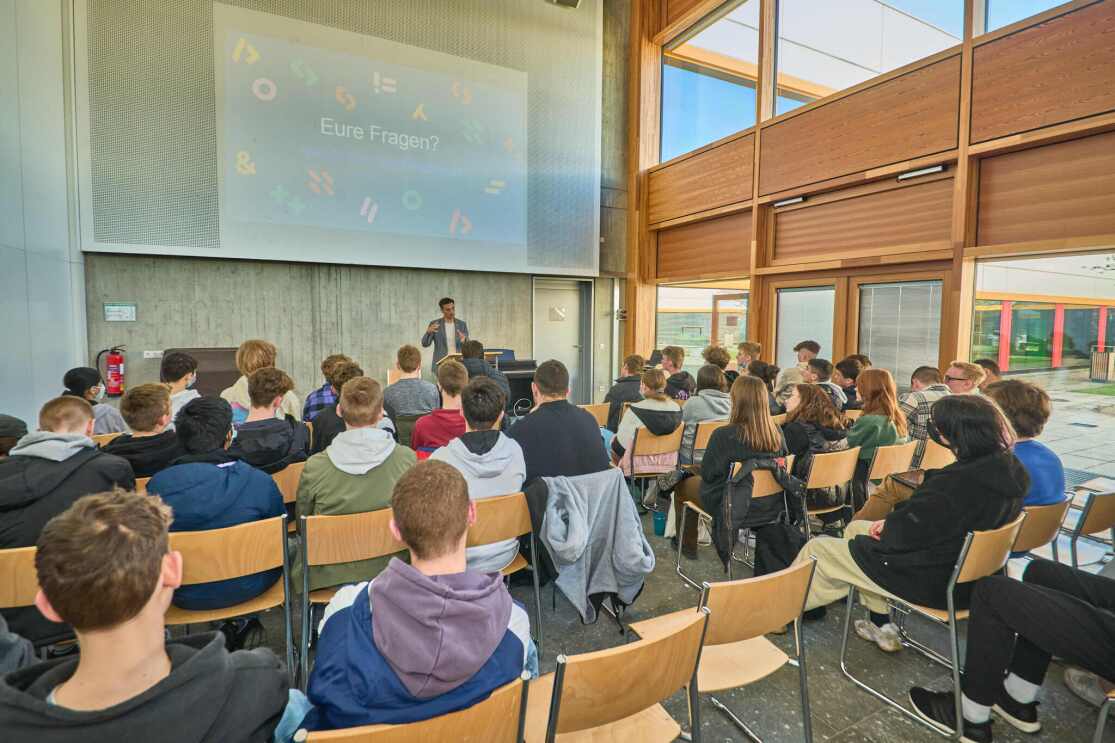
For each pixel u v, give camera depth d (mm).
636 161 8430
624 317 8711
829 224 5828
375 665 1052
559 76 7711
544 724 1380
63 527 798
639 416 3525
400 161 6703
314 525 1892
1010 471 1947
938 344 4918
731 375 5445
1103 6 3676
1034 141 4066
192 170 5703
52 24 4840
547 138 7684
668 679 1339
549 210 7758
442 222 7000
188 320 6016
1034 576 2041
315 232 6297
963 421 1996
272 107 6016
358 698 1046
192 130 5680
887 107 5094
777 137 6246
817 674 2268
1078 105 3807
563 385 2527
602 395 8734
